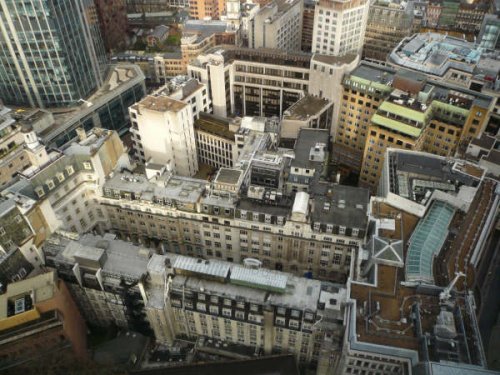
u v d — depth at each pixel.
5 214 118.44
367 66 197.75
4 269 120.31
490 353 139.38
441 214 131.75
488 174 160.12
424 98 171.00
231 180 145.38
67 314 121.81
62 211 148.00
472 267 118.75
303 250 144.50
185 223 152.12
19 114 196.62
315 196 143.25
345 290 118.19
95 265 125.25
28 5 183.50
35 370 117.44
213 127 198.25
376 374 108.56
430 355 97.25
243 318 120.44
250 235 146.62
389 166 145.88
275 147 183.38
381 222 128.62
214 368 123.31
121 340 131.88
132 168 176.75
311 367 131.62
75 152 148.00
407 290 112.00
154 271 120.00
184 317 129.00
